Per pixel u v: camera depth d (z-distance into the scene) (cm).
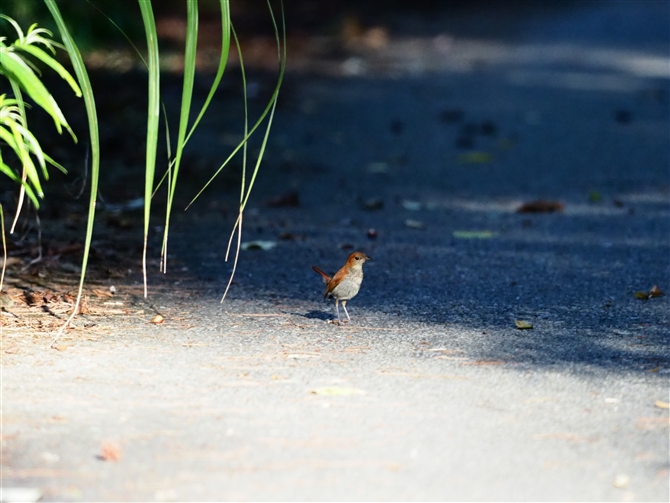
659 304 1021
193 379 764
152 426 671
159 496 575
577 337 905
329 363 813
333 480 599
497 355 846
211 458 625
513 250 1270
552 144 2102
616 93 2745
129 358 809
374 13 4422
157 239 1273
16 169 1108
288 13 4094
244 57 3067
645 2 5275
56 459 619
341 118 2364
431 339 891
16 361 789
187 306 977
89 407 701
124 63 2609
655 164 1894
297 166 1842
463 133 2220
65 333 867
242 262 1178
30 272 1059
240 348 847
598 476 614
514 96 2706
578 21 4494
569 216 1485
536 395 750
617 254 1247
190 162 1781
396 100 2631
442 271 1155
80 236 1248
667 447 659
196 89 2458
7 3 1973
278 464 619
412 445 652
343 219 1450
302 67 3053
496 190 1683
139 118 2048
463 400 736
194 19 700
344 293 926
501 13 4706
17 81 791
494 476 610
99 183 1574
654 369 815
